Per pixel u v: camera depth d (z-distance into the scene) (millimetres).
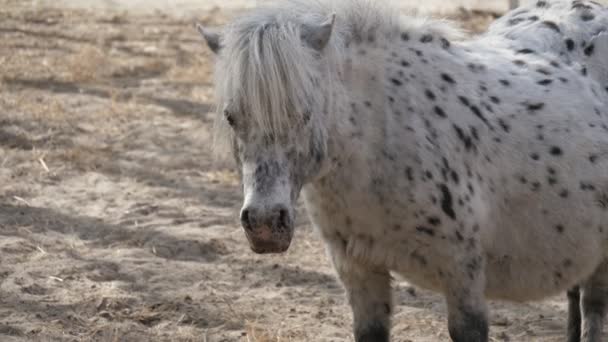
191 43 23375
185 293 9086
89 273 9516
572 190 6676
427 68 6410
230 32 5699
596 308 7570
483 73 6680
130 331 8133
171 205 12023
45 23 26234
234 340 8031
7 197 12008
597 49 7348
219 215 11719
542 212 6637
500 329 8562
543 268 6805
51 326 8109
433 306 9008
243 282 9539
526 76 6863
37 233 10727
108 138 15039
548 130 6656
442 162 6160
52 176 12969
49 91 18109
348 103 6004
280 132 5469
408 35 6523
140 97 17781
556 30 7406
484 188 6395
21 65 20031
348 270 6543
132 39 23875
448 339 8234
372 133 6062
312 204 6359
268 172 5488
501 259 6668
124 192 12492
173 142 14922
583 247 6852
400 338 8250
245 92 5430
